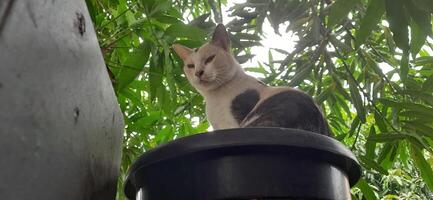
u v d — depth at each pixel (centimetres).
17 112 46
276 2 180
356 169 80
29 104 48
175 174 71
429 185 178
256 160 69
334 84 187
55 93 53
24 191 47
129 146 200
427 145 181
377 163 189
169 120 208
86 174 63
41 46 51
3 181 44
